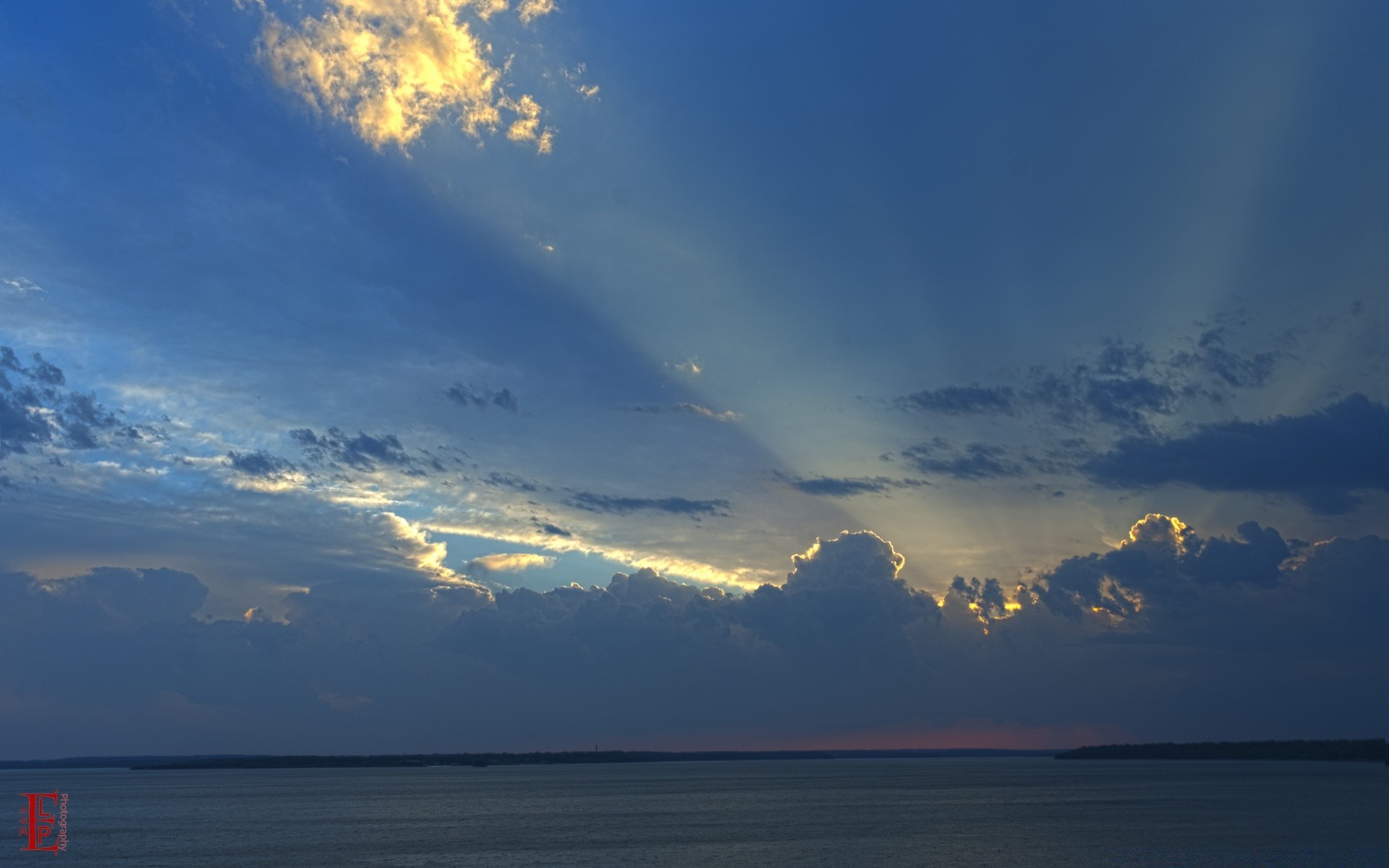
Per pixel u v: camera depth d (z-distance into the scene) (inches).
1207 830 4350.4
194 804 7652.6
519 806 6968.5
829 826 4854.8
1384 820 4837.6
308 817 5989.2
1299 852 3555.6
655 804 7130.9
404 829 4928.6
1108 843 3912.4
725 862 3449.8
